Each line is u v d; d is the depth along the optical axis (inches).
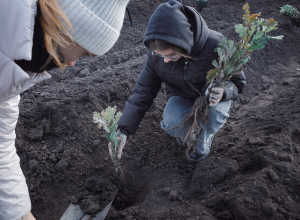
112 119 77.4
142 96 84.1
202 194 80.3
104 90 120.9
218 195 75.5
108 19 45.3
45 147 97.5
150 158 100.5
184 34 61.1
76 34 43.6
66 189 88.4
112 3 45.1
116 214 79.1
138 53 168.2
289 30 194.9
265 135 97.5
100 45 46.7
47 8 39.2
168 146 104.1
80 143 101.7
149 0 257.6
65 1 41.8
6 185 59.7
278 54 175.3
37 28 41.3
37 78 53.3
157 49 63.4
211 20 223.6
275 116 109.6
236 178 80.7
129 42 188.1
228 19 227.5
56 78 137.9
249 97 140.9
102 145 102.6
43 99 114.8
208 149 93.6
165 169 95.0
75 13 41.9
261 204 68.9
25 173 89.9
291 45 186.1
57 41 41.4
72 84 129.8
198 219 70.2
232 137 103.0
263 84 150.9
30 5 38.8
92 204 79.4
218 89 65.9
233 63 63.4
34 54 43.4
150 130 112.9
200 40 68.8
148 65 84.4
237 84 81.2
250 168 84.1
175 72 79.5
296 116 101.0
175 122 87.4
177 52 63.3
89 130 106.0
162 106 126.0
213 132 87.5
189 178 88.9
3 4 38.5
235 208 69.6
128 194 90.8
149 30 61.8
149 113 121.7
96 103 115.1
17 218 61.4
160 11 60.5
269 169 77.0
